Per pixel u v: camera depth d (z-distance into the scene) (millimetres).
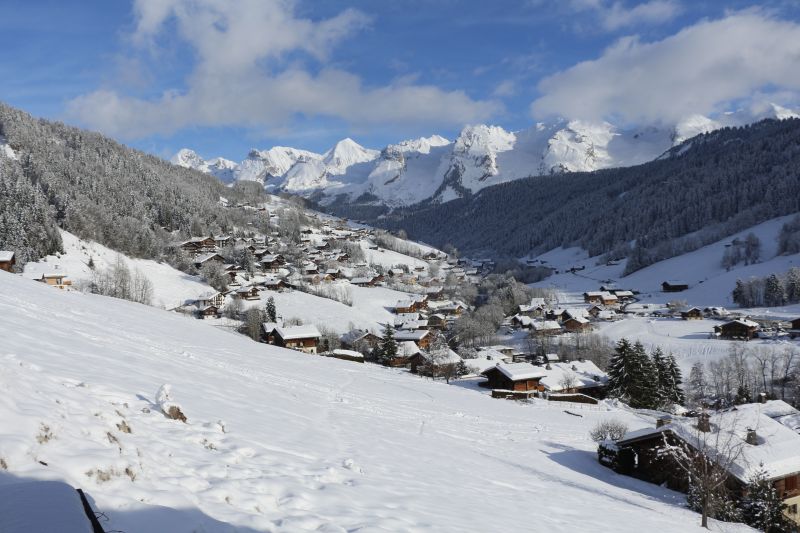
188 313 113625
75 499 4641
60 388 10070
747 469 30125
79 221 138125
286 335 93062
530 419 50531
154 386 16078
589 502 21484
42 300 35281
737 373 93500
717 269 194000
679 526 22250
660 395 81938
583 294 197000
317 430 18891
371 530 8977
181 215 193625
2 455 6258
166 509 7000
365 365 77000
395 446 21094
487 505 14812
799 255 175625
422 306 150000
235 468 10242
